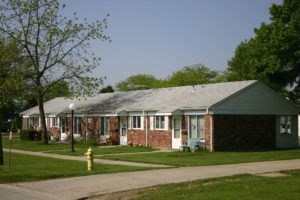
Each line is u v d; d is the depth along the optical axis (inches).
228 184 606.9
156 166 865.5
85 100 1962.4
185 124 1341.0
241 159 976.3
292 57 1390.3
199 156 1074.7
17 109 2947.8
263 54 1470.2
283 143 1423.5
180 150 1302.9
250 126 1338.6
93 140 1683.1
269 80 1534.2
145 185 634.2
